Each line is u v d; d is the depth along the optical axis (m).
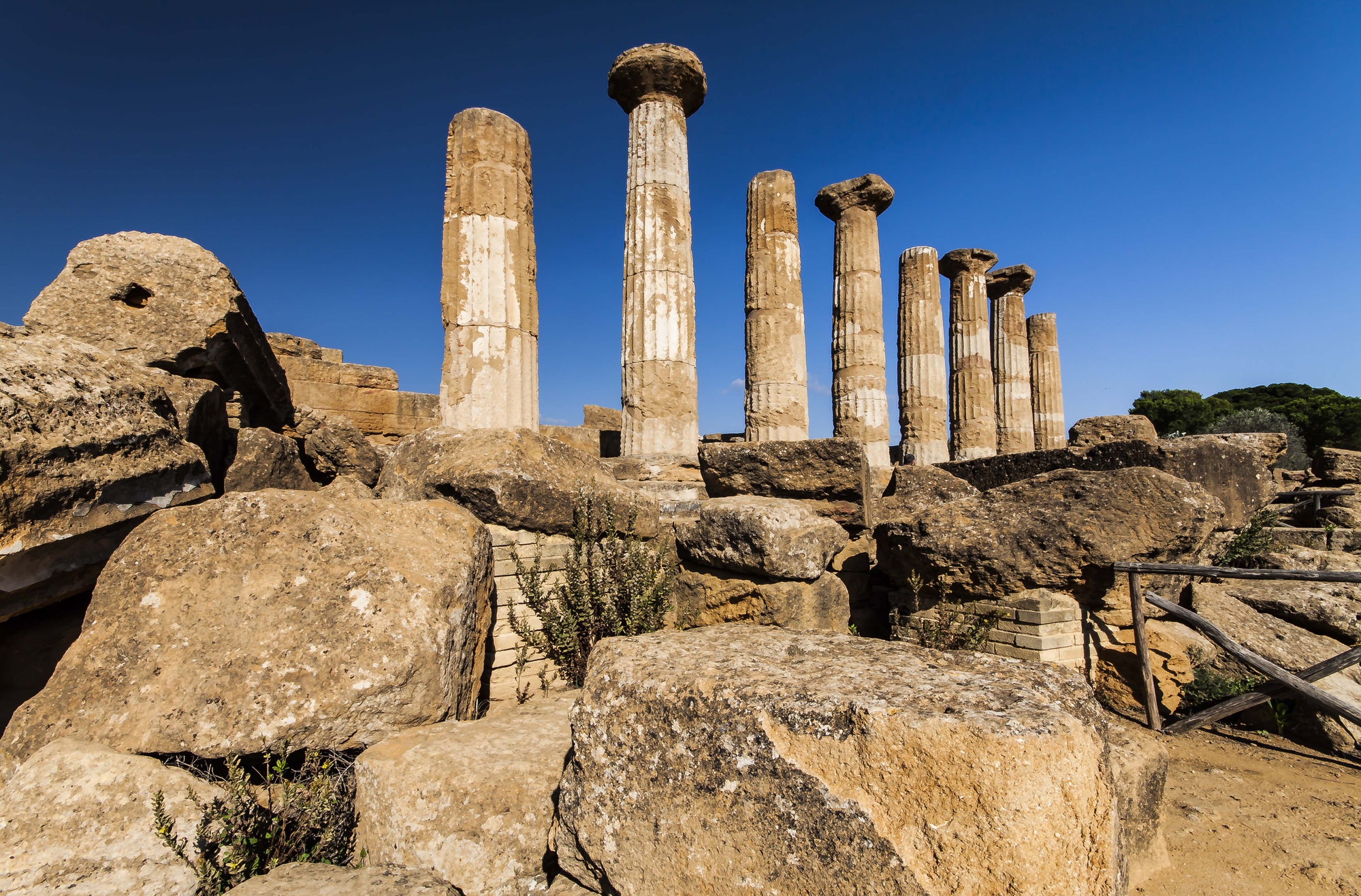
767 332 10.06
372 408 13.55
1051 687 2.04
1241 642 5.20
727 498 5.61
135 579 3.17
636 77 8.19
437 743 3.00
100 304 5.19
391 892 2.34
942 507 5.49
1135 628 4.73
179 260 5.48
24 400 3.24
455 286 6.75
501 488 4.61
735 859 1.93
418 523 3.86
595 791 2.29
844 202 12.43
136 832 2.45
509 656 4.55
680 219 8.19
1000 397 16.36
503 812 2.70
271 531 3.44
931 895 1.67
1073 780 1.70
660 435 7.85
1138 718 4.81
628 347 8.10
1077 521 4.81
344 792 2.96
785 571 4.91
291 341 12.75
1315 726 4.62
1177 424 33.50
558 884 2.53
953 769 1.70
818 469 6.34
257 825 2.66
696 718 2.08
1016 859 1.62
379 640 3.20
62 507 3.28
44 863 2.35
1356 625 5.31
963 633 4.96
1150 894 2.97
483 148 6.84
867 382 12.11
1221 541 7.43
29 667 3.45
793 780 1.88
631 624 4.72
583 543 4.92
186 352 5.37
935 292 13.56
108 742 2.77
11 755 2.77
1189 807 3.76
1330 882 3.04
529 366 6.99
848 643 2.60
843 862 1.78
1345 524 9.82
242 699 2.90
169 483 3.91
